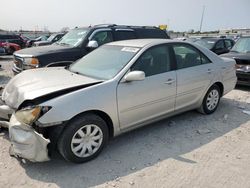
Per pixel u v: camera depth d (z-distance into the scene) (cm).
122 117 382
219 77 536
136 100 392
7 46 2161
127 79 372
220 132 462
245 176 329
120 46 457
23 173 329
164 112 445
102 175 329
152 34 886
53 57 673
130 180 319
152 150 393
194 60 495
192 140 428
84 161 354
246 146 410
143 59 412
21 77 411
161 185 310
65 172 333
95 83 366
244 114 558
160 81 421
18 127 321
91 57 467
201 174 332
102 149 371
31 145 316
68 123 331
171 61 450
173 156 376
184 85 463
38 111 316
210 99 538
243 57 766
